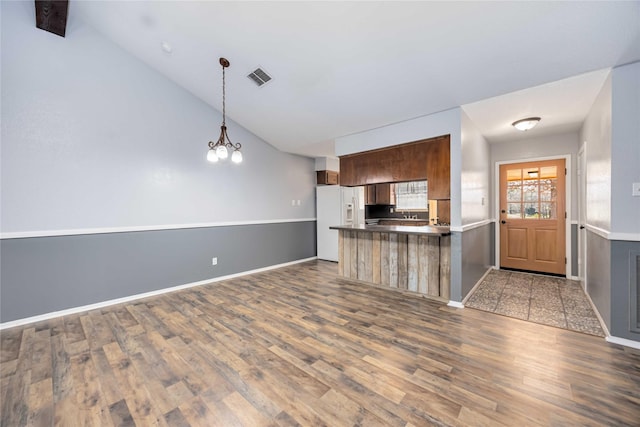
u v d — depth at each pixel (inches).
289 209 220.5
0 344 93.7
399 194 273.9
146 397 67.1
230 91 150.3
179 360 82.8
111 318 115.3
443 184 131.3
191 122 162.1
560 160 169.0
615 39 80.3
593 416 58.8
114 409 63.3
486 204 176.9
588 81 99.8
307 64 117.0
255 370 77.4
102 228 130.8
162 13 109.5
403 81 114.4
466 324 105.0
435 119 132.0
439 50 96.5
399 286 147.9
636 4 71.0
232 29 108.0
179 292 149.9
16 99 110.7
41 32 116.0
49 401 66.0
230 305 128.8
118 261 135.6
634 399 63.6
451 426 56.9
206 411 62.3
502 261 192.4
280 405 63.9
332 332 99.8
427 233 124.9
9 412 62.5
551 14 77.5
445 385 69.8
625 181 88.7
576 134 163.0
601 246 104.3
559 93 109.6
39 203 115.6
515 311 116.7
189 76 145.4
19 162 111.3
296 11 93.9
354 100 132.6
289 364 80.0
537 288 147.5
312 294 143.9
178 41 122.2
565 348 86.4
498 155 190.9
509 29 84.3
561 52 87.7
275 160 209.3
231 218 181.6
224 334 99.3
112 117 134.0
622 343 88.3
